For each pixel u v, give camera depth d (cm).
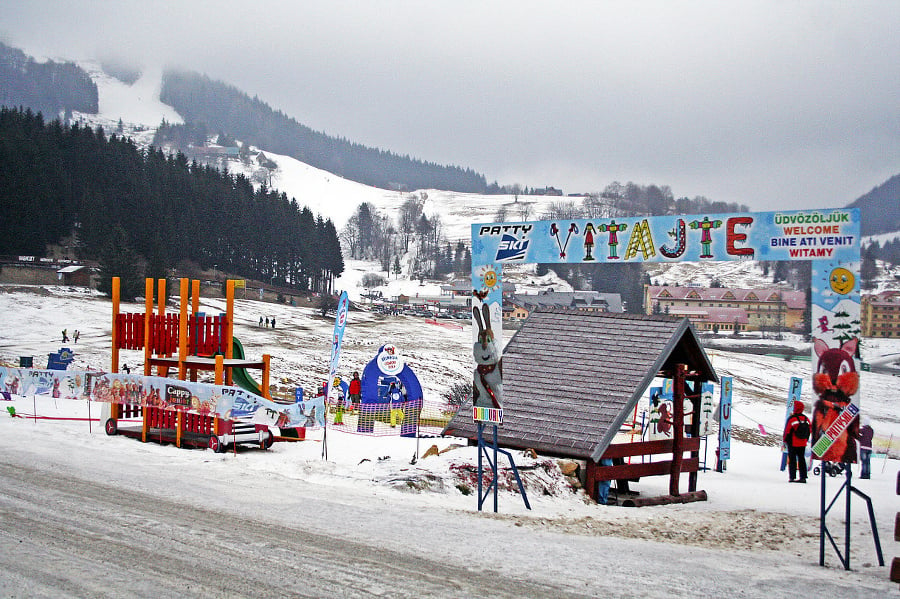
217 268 14450
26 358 3672
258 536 984
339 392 2939
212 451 1777
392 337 9450
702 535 1227
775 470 2241
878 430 3803
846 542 1045
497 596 786
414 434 2428
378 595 771
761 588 884
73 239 12606
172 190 14488
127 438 1941
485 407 1309
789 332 11462
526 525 1173
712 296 12188
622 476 1556
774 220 1270
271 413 1762
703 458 2469
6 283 9662
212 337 2033
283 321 10275
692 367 1773
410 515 1169
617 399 1567
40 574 797
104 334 6812
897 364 8044
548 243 1421
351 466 1540
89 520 1033
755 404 5803
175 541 945
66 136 14050
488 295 1390
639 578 888
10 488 1218
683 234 1341
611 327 1770
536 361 1753
